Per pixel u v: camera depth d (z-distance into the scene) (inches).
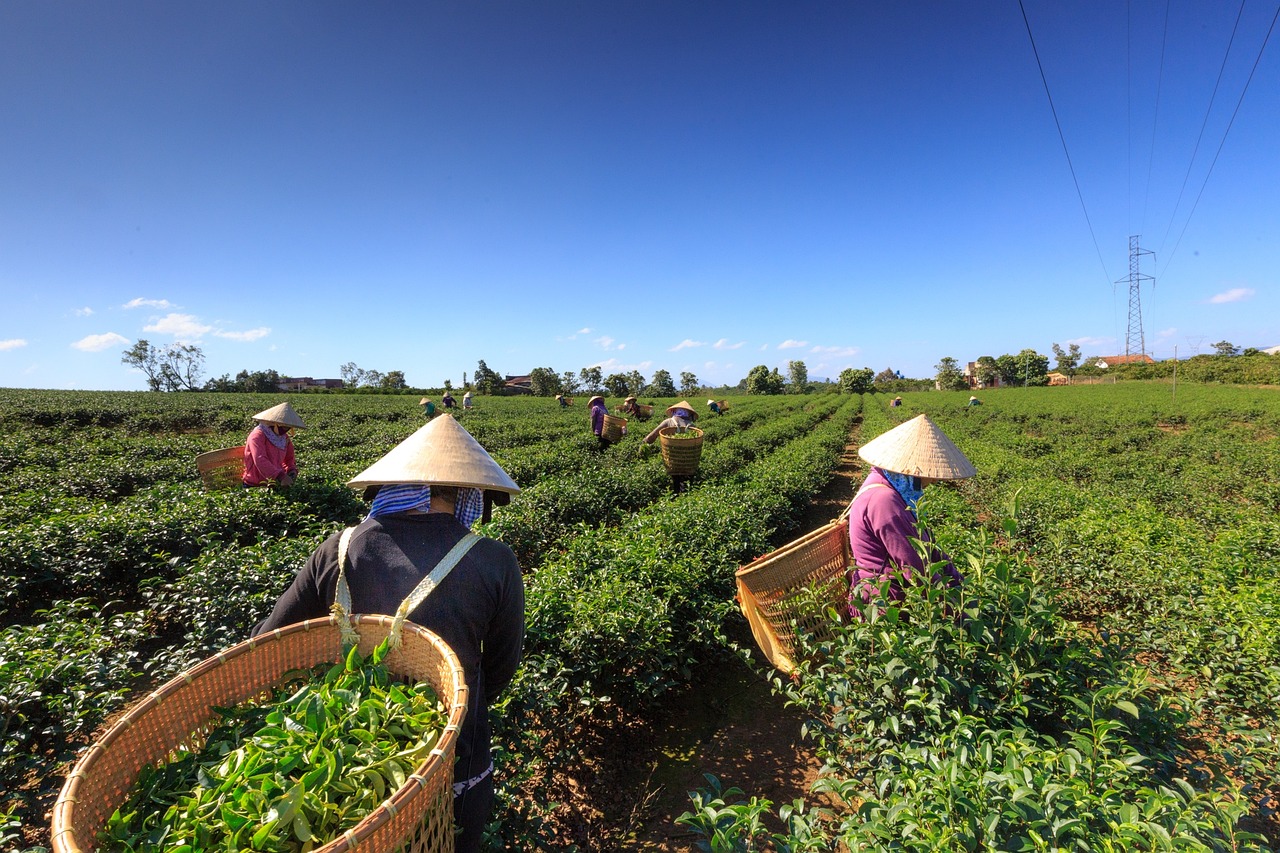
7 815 119.0
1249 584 214.5
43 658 157.2
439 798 64.8
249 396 1927.9
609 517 407.5
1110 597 248.1
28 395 1425.9
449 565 84.4
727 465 541.3
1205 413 1207.6
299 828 57.1
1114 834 74.2
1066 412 1376.7
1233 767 110.5
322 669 83.4
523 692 150.6
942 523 316.8
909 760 91.8
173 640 236.5
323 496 390.0
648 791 154.6
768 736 175.2
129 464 502.0
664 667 180.1
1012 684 107.2
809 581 150.0
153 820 63.4
